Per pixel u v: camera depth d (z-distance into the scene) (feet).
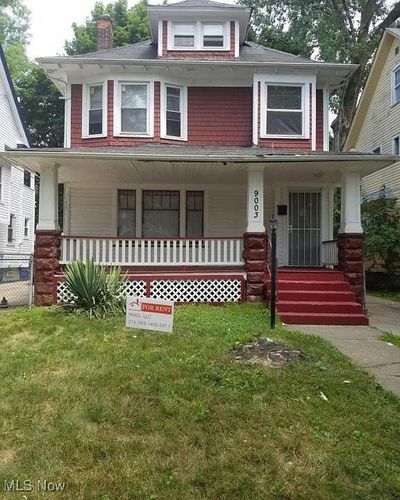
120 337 21.49
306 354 18.99
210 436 11.71
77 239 34.06
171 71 40.06
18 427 12.20
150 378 15.44
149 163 32.91
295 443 11.39
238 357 17.95
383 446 11.59
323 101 42.34
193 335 21.71
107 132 39.50
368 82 66.85
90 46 105.40
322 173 36.47
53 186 33.14
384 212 55.16
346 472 10.39
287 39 75.87
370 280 58.59
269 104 40.29
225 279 34.32
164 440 11.48
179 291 34.30
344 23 75.15
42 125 108.27
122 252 34.60
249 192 33.32
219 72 40.19
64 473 10.08
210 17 42.22
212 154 31.83
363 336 25.43
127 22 105.09
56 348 19.66
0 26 108.78
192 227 42.24
